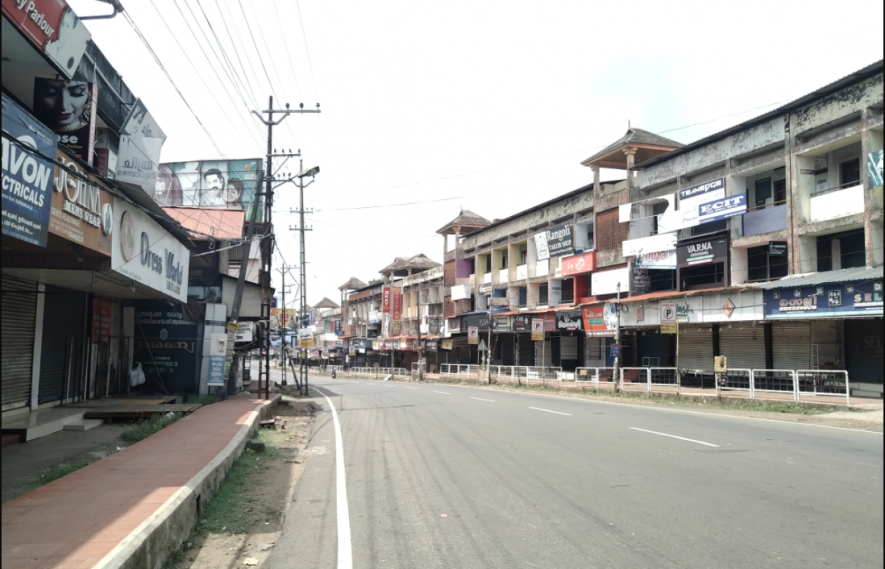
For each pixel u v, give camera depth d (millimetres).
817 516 6254
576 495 7383
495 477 8531
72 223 9461
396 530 6262
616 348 24484
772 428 13250
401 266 62562
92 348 16844
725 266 23125
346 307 80000
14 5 8586
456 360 50812
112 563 4215
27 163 7594
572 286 34312
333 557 5535
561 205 35031
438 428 14109
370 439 12898
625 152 29734
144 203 12844
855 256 19578
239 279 19609
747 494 7203
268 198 21016
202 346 19516
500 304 39344
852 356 19672
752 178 23516
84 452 10141
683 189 25625
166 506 5770
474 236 45844
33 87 10570
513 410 17953
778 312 19781
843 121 19406
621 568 5020
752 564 5012
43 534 5094
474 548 5629
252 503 7551
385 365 64812
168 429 11773
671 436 12008
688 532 5863
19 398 13133
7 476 8219
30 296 13453
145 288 14461
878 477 8000
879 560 5031
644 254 26719
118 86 15172
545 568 5086
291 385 37250
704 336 25219
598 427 13594
